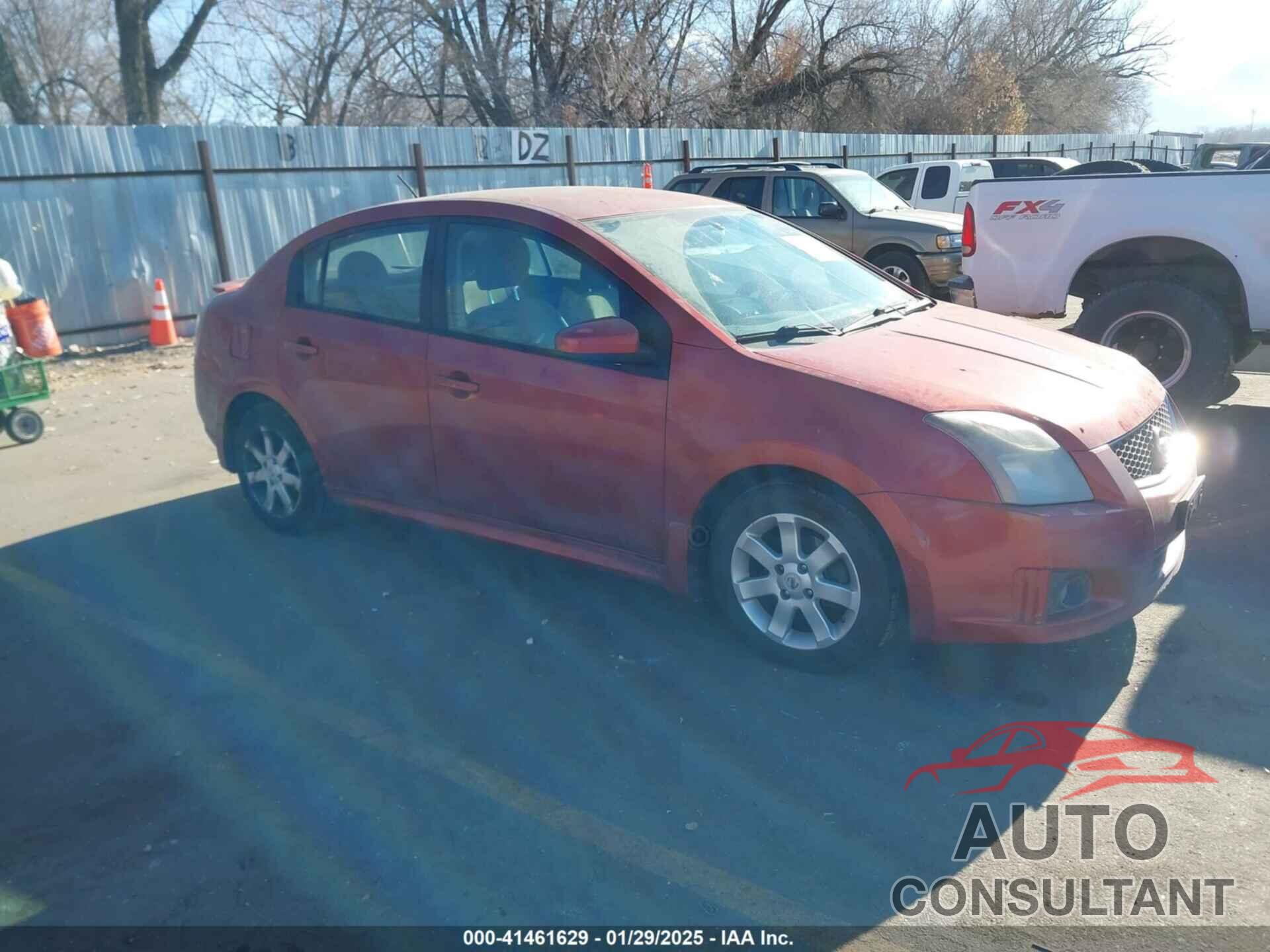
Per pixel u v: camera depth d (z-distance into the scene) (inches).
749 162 753.6
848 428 143.9
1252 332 266.4
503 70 959.6
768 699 151.6
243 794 134.5
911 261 499.8
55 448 307.0
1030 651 162.1
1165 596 179.3
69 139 436.8
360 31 928.3
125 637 180.4
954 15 1533.0
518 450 175.3
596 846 121.9
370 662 167.6
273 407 215.5
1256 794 125.9
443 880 117.3
